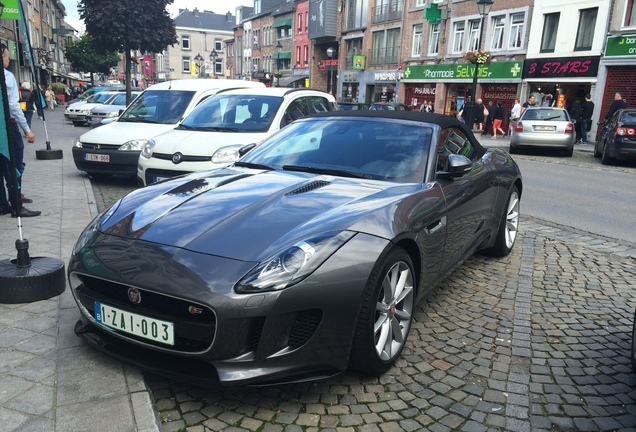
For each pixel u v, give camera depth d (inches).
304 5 2150.6
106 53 672.4
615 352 131.0
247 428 95.0
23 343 119.3
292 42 2285.9
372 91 1678.2
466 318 147.9
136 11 619.5
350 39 1780.3
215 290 93.1
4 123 142.9
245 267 96.1
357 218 108.9
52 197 275.6
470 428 97.3
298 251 98.0
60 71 2389.3
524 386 112.5
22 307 138.3
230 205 116.3
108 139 319.0
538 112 652.1
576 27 959.6
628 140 518.6
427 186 134.6
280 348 96.0
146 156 276.2
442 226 133.8
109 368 110.1
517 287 174.2
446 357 124.6
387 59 1568.7
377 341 111.8
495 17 1147.3
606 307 160.9
